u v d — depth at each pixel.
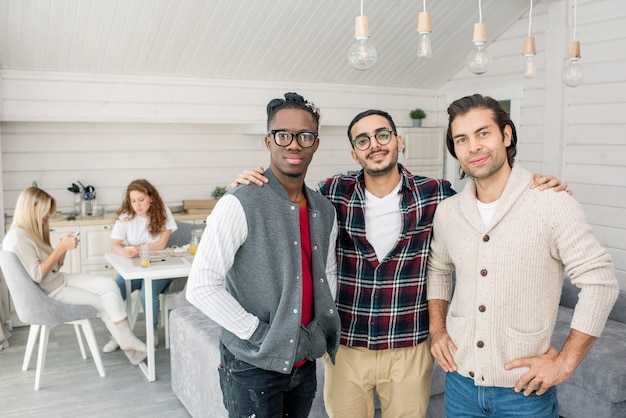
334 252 1.96
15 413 3.17
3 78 4.37
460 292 1.75
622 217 4.57
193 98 4.98
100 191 5.06
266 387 1.72
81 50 4.38
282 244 1.67
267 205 1.66
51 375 3.67
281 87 5.34
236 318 1.63
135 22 4.24
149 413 3.16
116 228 4.18
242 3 4.31
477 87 5.76
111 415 3.14
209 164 5.43
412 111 6.00
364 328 2.04
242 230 1.63
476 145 1.65
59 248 3.49
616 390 2.67
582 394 2.82
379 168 1.94
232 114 5.16
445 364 1.80
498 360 1.66
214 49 4.70
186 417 3.12
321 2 4.51
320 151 5.94
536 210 1.61
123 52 4.49
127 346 3.70
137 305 4.29
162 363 3.88
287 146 1.67
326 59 5.21
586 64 4.73
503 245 1.63
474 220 1.68
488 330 1.66
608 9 4.54
